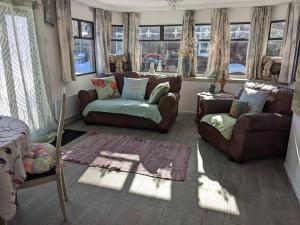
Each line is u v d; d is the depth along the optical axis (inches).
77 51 186.2
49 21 146.9
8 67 119.7
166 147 132.4
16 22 122.9
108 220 75.4
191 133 156.3
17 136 63.6
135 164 111.7
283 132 112.5
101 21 199.6
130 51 215.6
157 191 91.0
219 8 186.2
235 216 77.8
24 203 83.5
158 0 175.9
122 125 162.6
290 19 150.6
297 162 92.3
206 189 92.7
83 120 171.2
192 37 198.2
